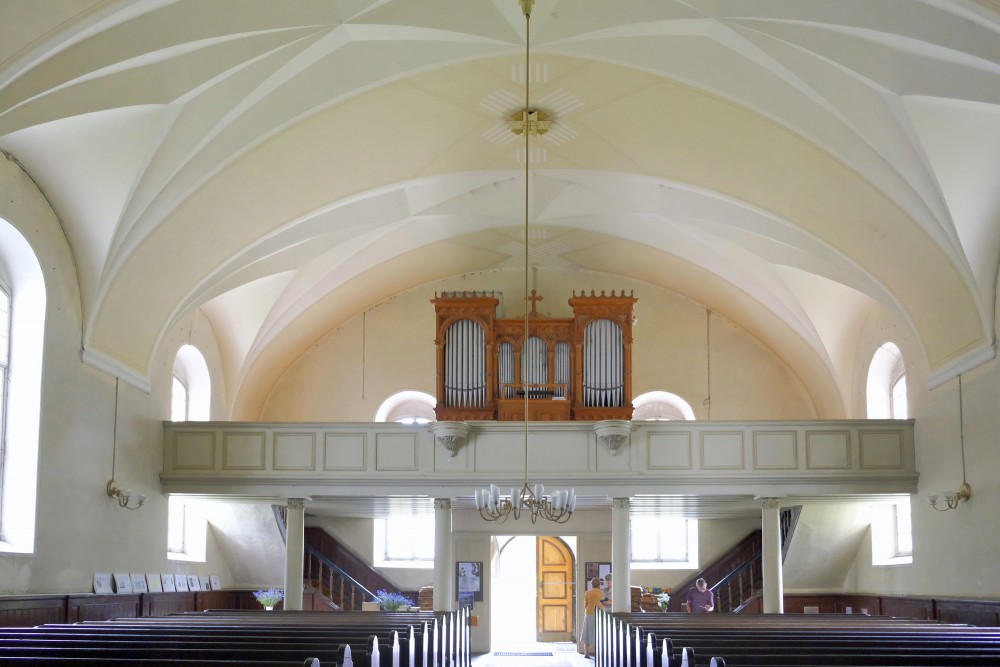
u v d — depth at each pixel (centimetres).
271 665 858
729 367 2581
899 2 1251
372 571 2759
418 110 1772
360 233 2222
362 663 852
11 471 1558
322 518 2766
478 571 2498
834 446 2038
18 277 1603
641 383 2580
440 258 2495
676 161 1862
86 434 1730
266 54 1464
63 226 1669
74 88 1342
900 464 2027
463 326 2294
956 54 1298
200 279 1933
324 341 2622
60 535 1633
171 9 1279
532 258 2562
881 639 1062
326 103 1619
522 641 2783
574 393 2261
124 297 1783
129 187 1612
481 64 1662
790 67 1478
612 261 2542
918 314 1900
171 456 2070
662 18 1442
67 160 1548
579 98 1755
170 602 2081
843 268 1961
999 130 1462
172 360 2130
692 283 2505
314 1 1386
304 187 1859
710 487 2030
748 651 972
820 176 1742
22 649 914
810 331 2331
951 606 1842
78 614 1658
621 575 2008
